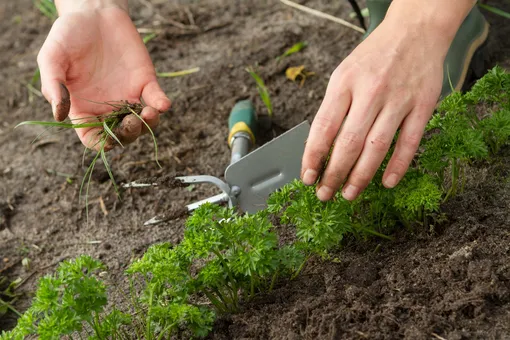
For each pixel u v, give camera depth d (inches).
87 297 29.4
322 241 30.8
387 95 29.7
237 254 30.9
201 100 45.1
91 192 41.3
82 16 35.3
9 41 55.6
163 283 31.1
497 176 34.7
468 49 38.7
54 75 33.7
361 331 29.7
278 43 47.7
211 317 31.1
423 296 30.6
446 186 34.9
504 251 31.4
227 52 48.2
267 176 35.4
